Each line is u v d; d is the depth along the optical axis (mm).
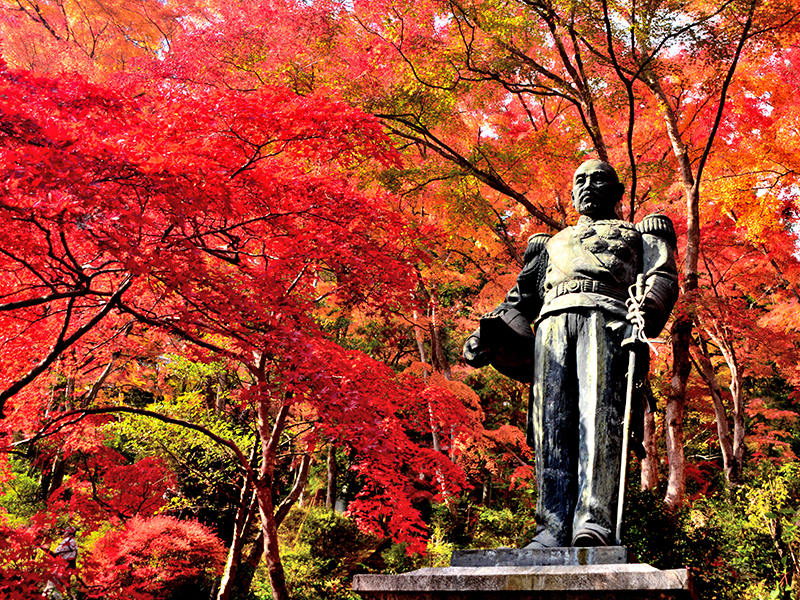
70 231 4879
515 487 17469
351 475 19438
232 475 13391
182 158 5074
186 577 11414
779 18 10398
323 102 6148
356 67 11359
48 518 7691
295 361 6348
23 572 6160
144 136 5188
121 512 10750
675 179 13727
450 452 15172
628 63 12172
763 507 8516
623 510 3125
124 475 11016
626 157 14422
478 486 20375
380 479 9812
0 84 4855
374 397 8328
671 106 13352
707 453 21531
